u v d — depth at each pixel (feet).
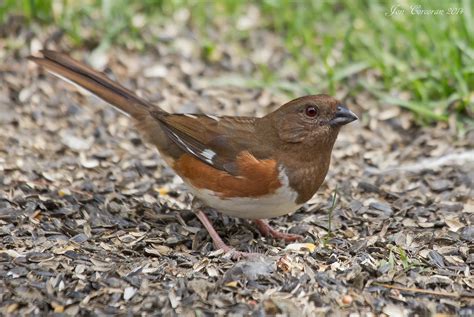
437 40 47.73
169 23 52.80
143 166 41.14
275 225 36.27
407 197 38.58
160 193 38.68
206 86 48.83
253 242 34.45
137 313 28.40
